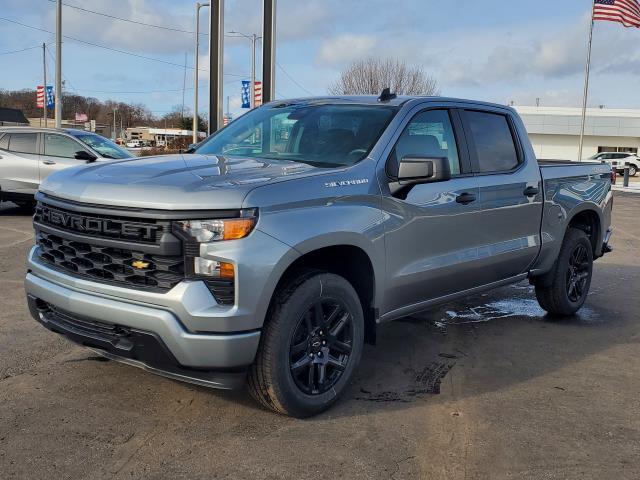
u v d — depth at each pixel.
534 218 5.56
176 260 3.28
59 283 3.69
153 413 3.80
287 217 3.48
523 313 6.52
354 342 3.99
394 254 4.16
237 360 3.33
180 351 3.27
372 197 4.00
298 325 3.62
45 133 12.78
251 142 4.76
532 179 5.52
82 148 12.66
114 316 3.38
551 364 4.94
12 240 9.77
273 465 3.25
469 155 4.93
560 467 3.31
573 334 5.79
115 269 3.46
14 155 12.57
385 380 4.49
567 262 6.10
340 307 3.88
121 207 3.39
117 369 4.48
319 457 3.34
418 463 3.31
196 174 3.62
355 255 4.01
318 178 3.74
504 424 3.81
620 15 27.69
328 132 4.46
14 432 3.52
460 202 4.67
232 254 3.26
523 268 5.61
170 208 3.25
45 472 3.12
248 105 36.16
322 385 3.83
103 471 3.14
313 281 3.66
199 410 3.86
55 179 3.91
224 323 3.25
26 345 4.94
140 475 3.12
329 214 3.70
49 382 4.23
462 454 3.42
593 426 3.81
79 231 3.56
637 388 4.47
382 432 3.65
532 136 57.69
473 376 4.63
